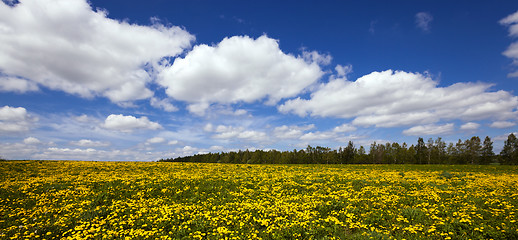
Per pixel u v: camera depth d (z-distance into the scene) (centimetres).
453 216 1183
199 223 1158
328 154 13038
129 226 1182
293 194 1802
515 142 9481
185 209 1383
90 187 1984
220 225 1162
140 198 1695
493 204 1412
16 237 1042
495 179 2594
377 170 3853
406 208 1312
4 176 2467
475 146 10081
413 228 1034
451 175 2886
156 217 1262
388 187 1970
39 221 1270
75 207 1486
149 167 3603
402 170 3941
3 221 1263
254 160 15162
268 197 1684
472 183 2244
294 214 1264
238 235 1053
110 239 1033
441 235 986
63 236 1076
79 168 3238
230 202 1575
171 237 1047
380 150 12706
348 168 4309
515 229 998
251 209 1370
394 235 1015
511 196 1662
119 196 1750
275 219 1192
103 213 1348
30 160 4006
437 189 1894
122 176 2564
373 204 1433
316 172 3225
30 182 2156
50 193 1828
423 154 11569
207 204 1527
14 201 1644
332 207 1388
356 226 1068
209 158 18525
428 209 1309
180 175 2658
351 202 1481
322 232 1043
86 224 1186
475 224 1054
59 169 3078
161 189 1947
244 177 2519
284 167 4238
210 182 2189
